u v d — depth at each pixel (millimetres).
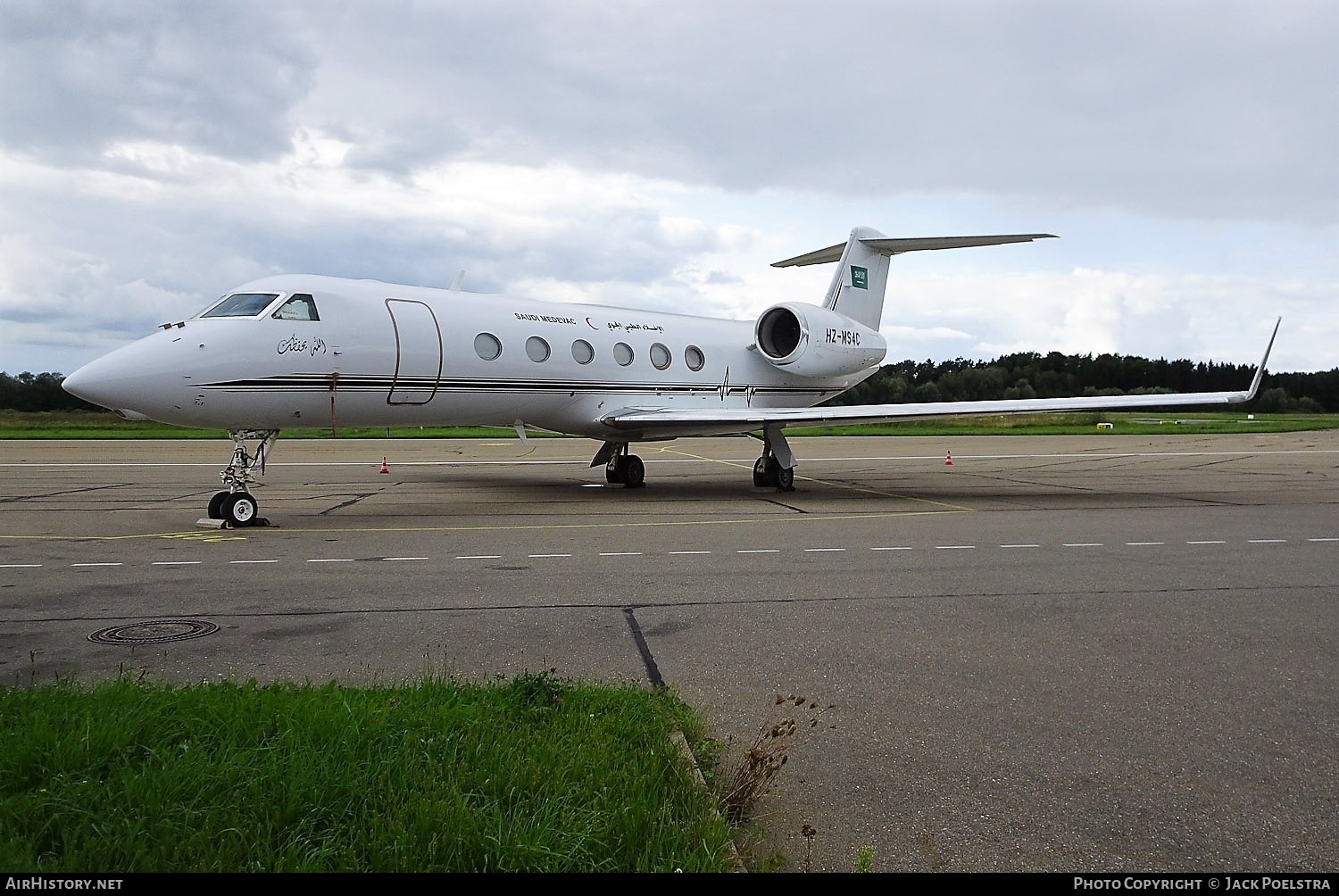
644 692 4879
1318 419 60625
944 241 20156
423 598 7445
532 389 15477
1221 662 5770
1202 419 60969
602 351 16656
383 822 3178
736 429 17375
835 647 6051
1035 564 9219
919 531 11688
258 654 5730
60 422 47094
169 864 2900
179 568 8766
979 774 4082
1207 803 3809
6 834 3043
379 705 4258
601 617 6832
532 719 4215
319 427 13492
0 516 13086
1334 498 16094
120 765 3568
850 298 21188
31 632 6270
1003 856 3359
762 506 14797
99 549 10016
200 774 3422
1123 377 68312
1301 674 5543
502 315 15250
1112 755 4297
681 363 18219
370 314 13375
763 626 6602
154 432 38906
